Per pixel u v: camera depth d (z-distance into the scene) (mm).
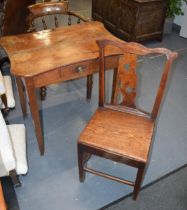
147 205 1614
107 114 1645
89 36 1943
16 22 2820
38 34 1960
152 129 1551
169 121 2277
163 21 3467
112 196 1659
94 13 4000
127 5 3221
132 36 3330
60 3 2285
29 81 1511
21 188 1681
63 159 1886
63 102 2443
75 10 4836
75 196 1649
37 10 2213
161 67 3057
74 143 2020
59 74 1624
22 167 1603
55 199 1629
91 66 1701
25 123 2178
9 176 1673
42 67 1547
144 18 3236
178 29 3975
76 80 2779
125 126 1557
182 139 2102
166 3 3291
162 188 1724
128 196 1662
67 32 2000
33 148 1961
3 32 2656
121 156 1398
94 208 1587
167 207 1610
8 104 2145
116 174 1799
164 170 1845
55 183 1721
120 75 1536
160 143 2053
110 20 3662
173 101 2525
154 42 3652
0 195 1035
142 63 3117
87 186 1711
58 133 2100
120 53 1653
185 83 2799
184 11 3693
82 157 1550
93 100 2488
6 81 2244
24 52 1704
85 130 1522
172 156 1951
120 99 2111
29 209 1570
